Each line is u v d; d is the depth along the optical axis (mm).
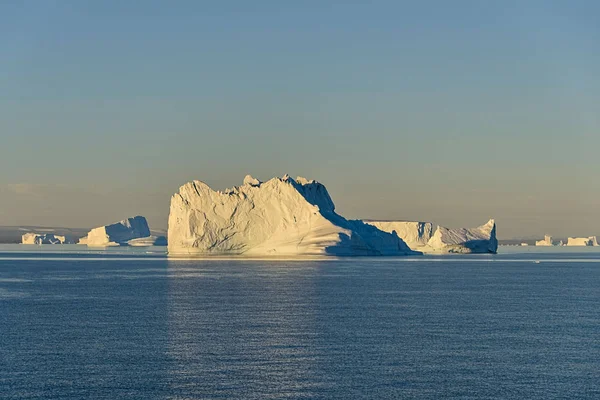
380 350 98125
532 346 101688
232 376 82812
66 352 96312
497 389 77812
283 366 88000
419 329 117188
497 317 133750
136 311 141750
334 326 120062
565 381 81250
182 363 89438
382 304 155750
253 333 112312
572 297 177000
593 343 104375
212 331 114375
